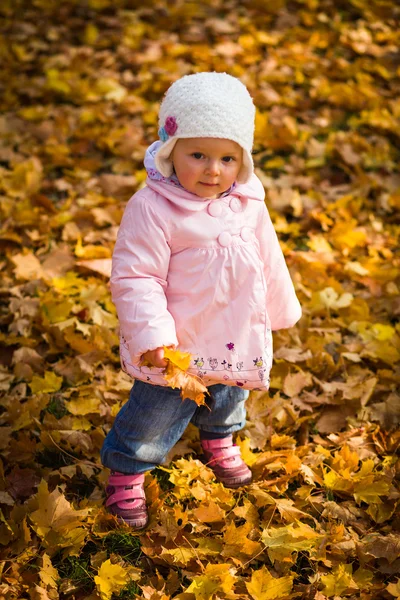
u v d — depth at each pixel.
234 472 2.68
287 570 2.39
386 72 5.61
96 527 2.51
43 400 2.99
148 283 2.16
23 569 2.37
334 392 3.10
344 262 3.90
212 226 2.18
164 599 2.21
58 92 5.33
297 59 5.75
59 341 3.31
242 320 2.22
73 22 6.25
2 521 2.50
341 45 6.04
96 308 3.47
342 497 2.69
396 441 2.87
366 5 6.47
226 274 2.19
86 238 3.97
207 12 6.48
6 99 5.22
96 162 4.58
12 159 4.62
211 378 2.26
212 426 2.64
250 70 5.64
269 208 4.25
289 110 5.20
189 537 2.48
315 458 2.81
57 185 4.39
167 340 2.11
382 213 4.32
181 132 2.05
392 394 3.08
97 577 2.27
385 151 4.80
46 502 2.47
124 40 6.00
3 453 2.77
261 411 3.01
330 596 2.28
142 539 2.46
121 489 2.52
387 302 3.62
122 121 5.05
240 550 2.41
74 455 2.84
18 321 3.39
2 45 5.86
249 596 2.29
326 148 4.79
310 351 3.31
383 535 2.53
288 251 3.91
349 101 5.27
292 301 2.52
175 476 2.65
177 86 2.09
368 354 3.30
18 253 3.89
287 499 2.62
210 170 2.08
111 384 3.10
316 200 4.36
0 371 3.19
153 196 2.18
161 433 2.45
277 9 6.49
